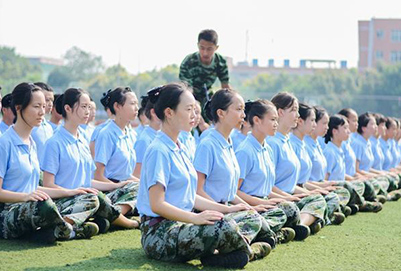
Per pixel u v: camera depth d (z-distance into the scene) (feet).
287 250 18.54
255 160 20.26
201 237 15.76
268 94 147.74
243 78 228.63
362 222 24.27
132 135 25.25
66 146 20.38
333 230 22.25
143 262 16.34
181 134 24.94
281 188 22.43
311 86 156.15
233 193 19.02
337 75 156.46
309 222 21.11
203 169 18.22
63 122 22.98
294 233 19.62
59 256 16.75
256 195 20.42
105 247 18.04
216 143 18.56
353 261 17.56
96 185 22.34
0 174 18.29
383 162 37.11
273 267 16.48
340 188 25.05
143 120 28.43
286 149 22.48
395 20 192.34
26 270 15.20
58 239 18.71
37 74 213.25
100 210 19.79
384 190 31.48
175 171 16.63
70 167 20.38
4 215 18.24
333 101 140.36
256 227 16.99
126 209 21.77
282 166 22.31
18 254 16.80
